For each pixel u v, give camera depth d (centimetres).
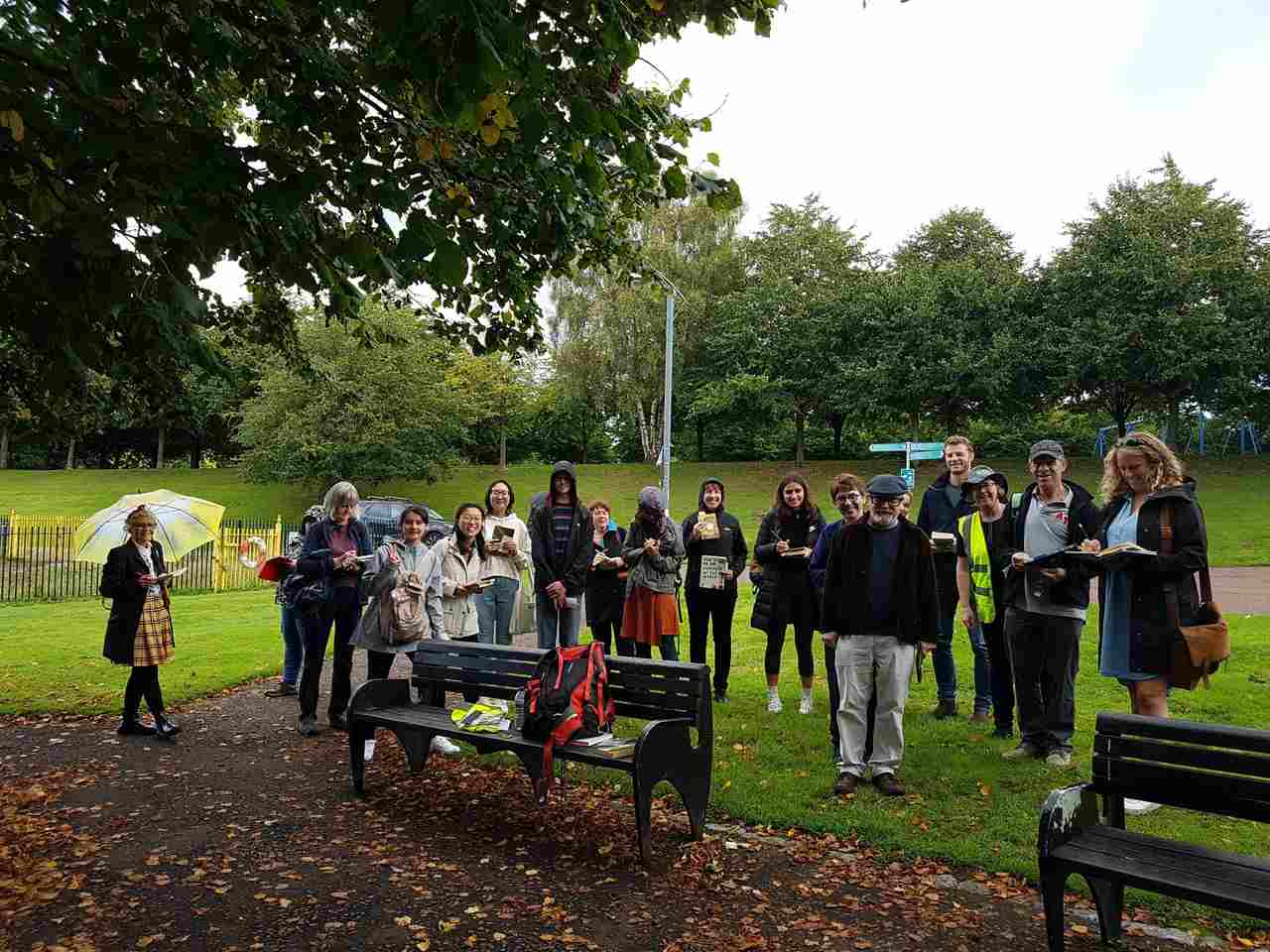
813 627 745
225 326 677
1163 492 495
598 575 812
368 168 392
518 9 390
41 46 432
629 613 798
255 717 779
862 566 571
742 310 4469
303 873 442
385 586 639
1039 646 603
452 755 662
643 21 480
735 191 528
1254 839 471
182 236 392
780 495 760
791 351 4400
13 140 373
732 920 388
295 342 704
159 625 711
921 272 4306
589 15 405
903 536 569
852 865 450
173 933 378
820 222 4969
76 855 468
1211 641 468
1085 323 3731
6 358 579
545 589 768
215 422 5234
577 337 4419
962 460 724
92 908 402
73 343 418
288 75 471
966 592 686
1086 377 3844
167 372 610
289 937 373
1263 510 2861
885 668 562
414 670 623
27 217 404
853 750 563
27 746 691
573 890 420
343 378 3431
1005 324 3959
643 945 365
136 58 381
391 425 3447
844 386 4241
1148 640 488
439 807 544
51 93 402
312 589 693
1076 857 337
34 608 1566
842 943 368
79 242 357
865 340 4278
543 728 482
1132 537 509
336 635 723
